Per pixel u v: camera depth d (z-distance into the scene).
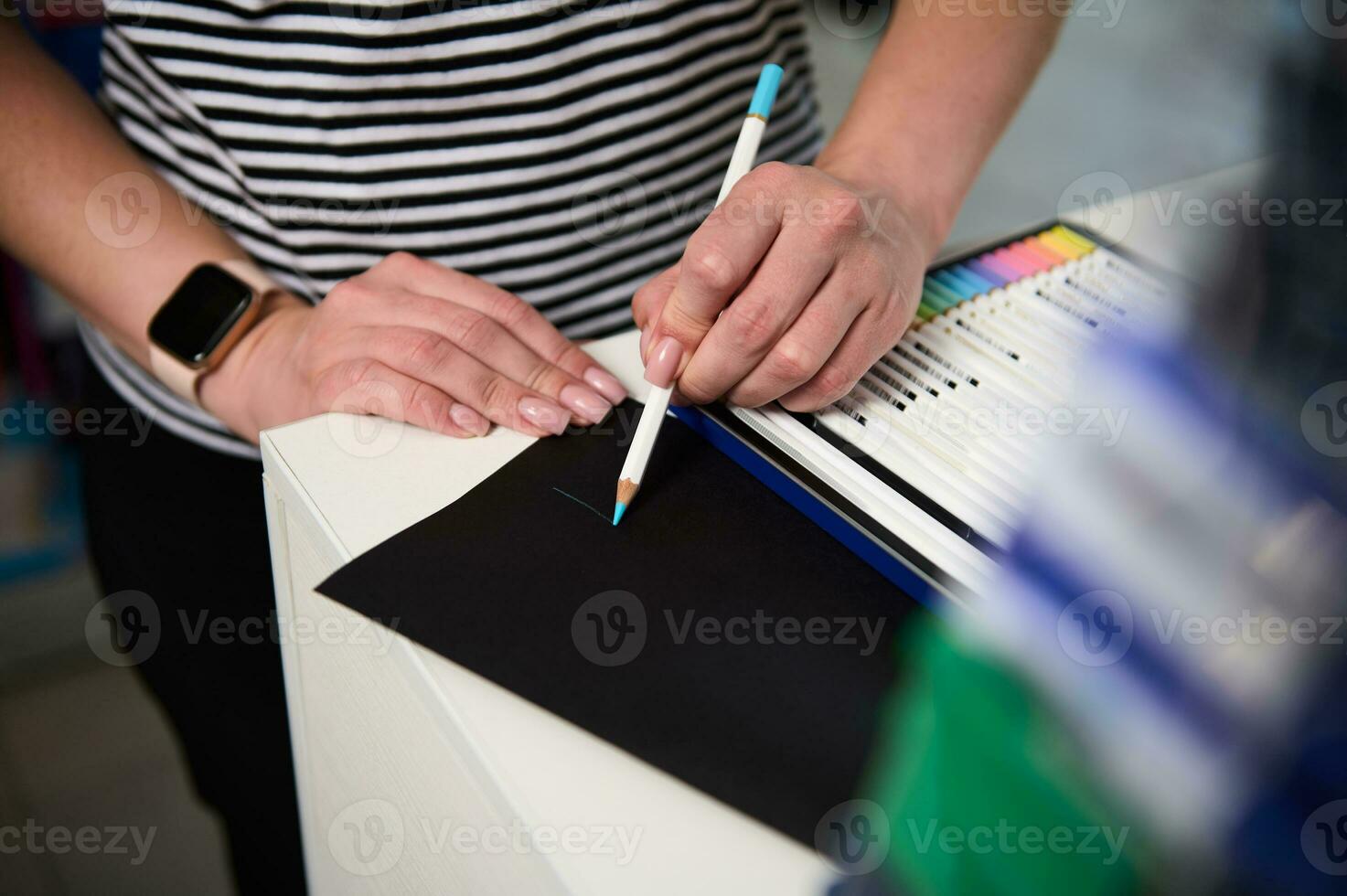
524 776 0.34
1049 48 0.67
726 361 0.44
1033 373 0.50
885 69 0.64
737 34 0.70
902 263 0.49
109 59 0.69
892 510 0.42
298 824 0.78
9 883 1.02
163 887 1.03
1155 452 0.22
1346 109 0.18
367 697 0.46
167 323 0.59
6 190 0.61
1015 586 0.25
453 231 0.66
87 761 1.16
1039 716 0.24
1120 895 0.24
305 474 0.46
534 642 0.38
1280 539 0.21
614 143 0.67
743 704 0.36
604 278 0.71
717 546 0.43
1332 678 0.20
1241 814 0.21
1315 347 0.19
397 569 0.41
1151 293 0.56
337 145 0.62
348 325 0.54
